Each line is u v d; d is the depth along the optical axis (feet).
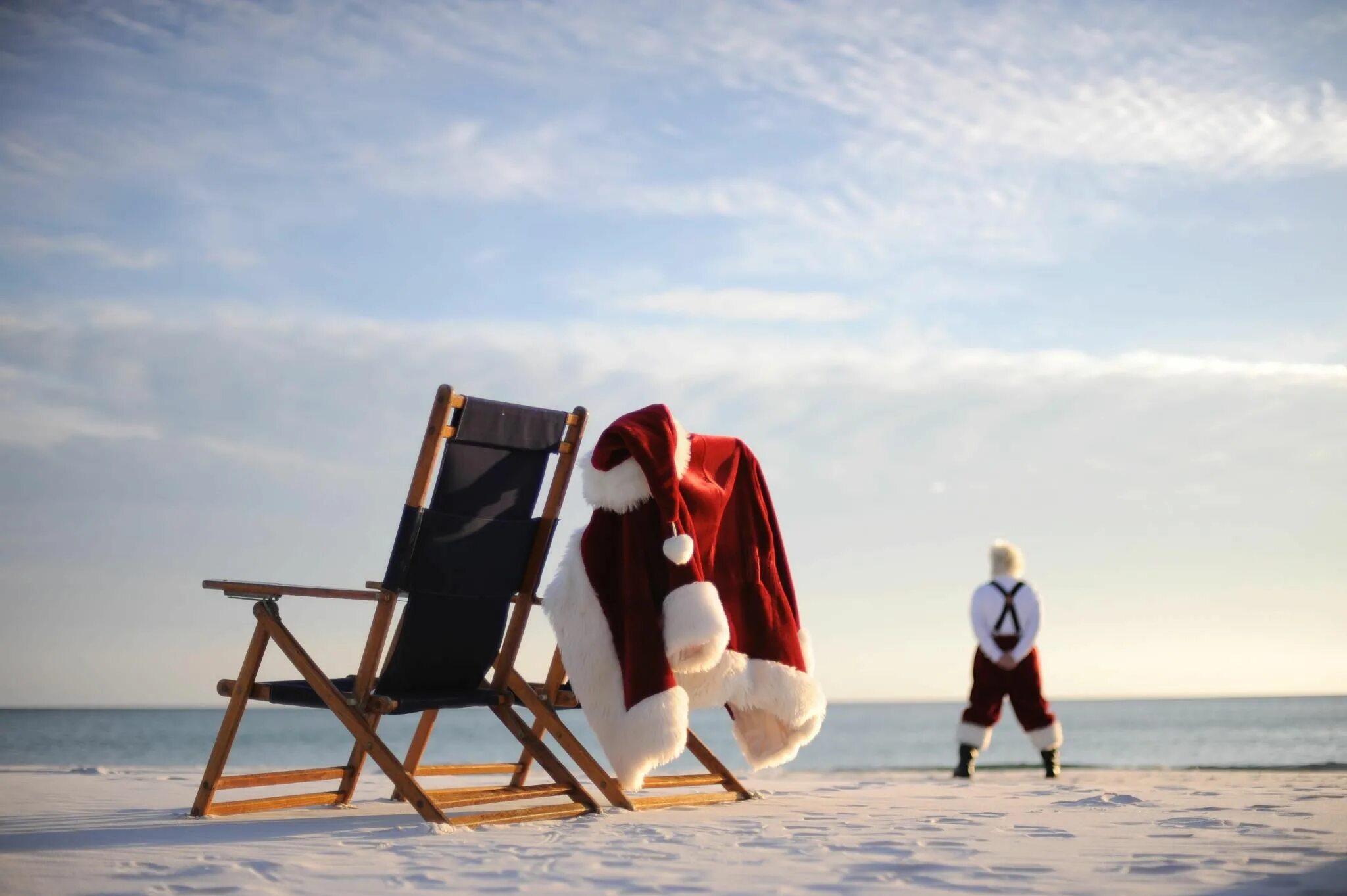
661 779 15.72
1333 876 9.09
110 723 249.96
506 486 13.92
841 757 149.59
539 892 8.71
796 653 15.23
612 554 14.48
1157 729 203.41
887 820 13.43
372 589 13.60
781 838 11.63
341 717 12.91
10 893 8.66
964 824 13.03
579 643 14.15
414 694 13.55
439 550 13.24
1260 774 23.52
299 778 14.55
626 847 11.02
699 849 10.84
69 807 15.48
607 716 14.05
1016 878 9.20
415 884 9.03
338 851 10.70
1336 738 154.20
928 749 167.22
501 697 14.51
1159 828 12.37
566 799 16.92
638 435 14.12
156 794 17.92
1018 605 26.08
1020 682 26.05
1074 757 120.37
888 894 8.57
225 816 13.92
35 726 236.84
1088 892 8.57
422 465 12.98
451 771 15.62
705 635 13.73
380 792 18.56
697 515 14.67
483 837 11.76
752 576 15.29
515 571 14.32
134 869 9.64
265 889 8.80
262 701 13.64
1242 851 10.48
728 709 16.01
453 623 13.66
